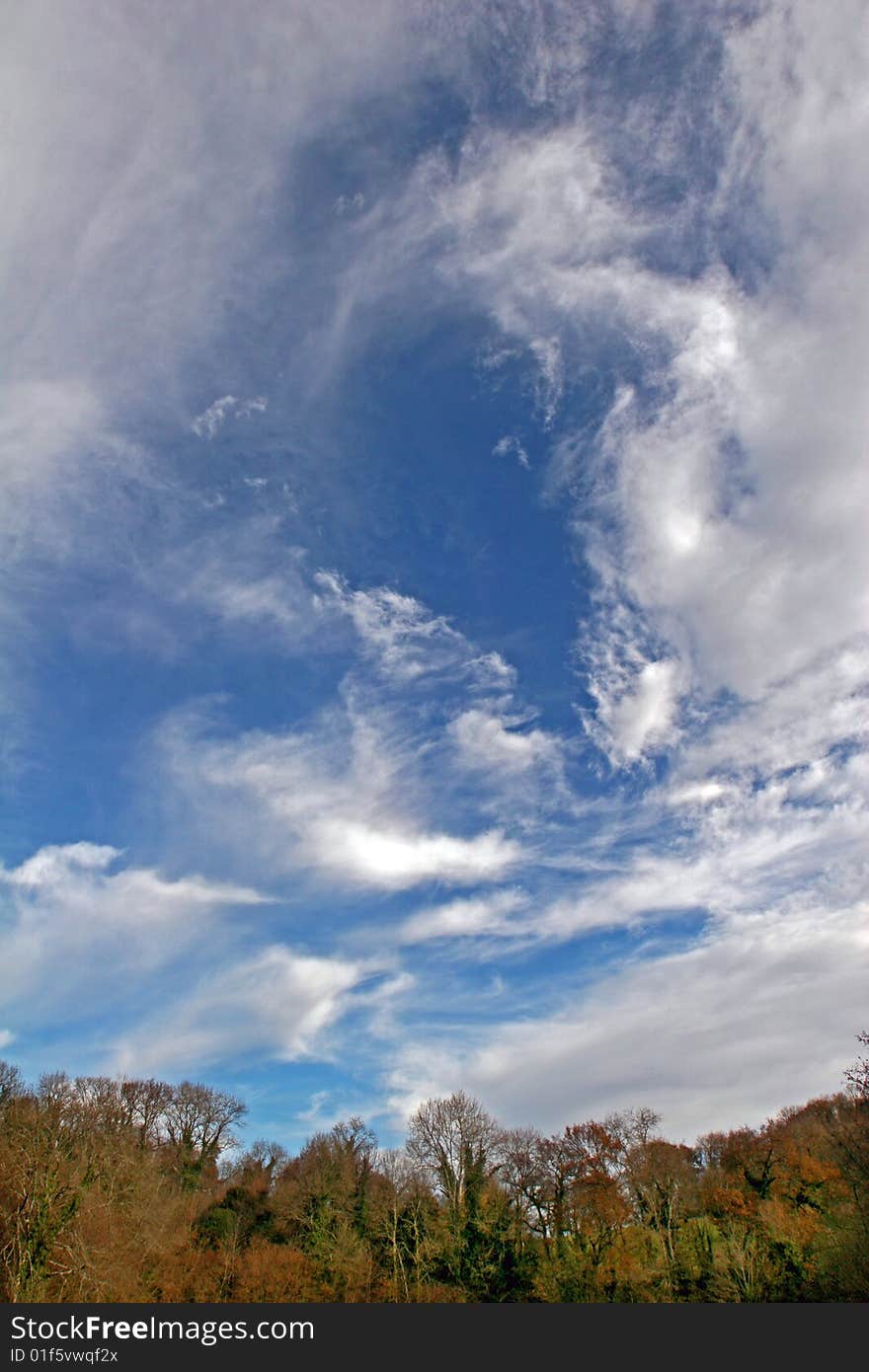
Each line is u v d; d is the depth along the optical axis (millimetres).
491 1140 91625
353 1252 76500
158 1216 71688
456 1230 80750
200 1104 105812
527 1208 82812
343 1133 95500
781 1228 71375
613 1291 69750
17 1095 82188
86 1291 58062
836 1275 64000
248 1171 99812
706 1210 81688
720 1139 104312
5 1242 57906
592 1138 89188
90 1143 70438
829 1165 76812
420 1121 94188
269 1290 67312
